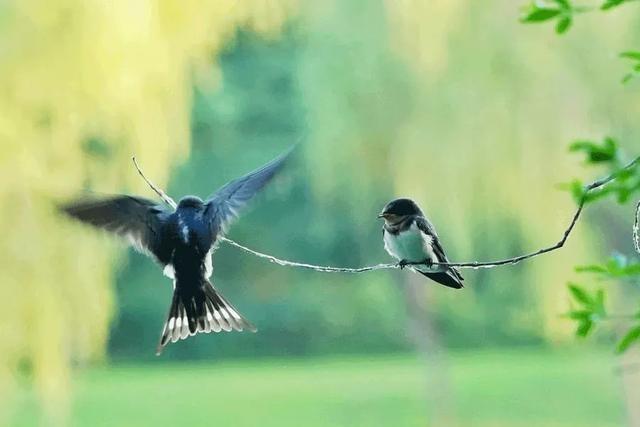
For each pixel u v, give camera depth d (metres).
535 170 15.84
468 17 15.77
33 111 12.66
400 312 31.78
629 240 17.91
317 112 17.84
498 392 30.39
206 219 5.60
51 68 12.47
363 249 27.81
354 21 17.50
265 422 28.69
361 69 17.25
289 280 32.53
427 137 16.25
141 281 31.44
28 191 12.61
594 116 15.74
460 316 29.77
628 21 15.37
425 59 15.59
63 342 13.02
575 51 15.77
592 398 29.48
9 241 12.62
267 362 33.88
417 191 16.33
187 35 12.82
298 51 21.08
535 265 16.83
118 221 5.48
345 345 33.62
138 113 12.55
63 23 12.47
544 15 4.20
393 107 16.89
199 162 26.86
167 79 12.65
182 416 29.22
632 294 14.05
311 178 18.62
